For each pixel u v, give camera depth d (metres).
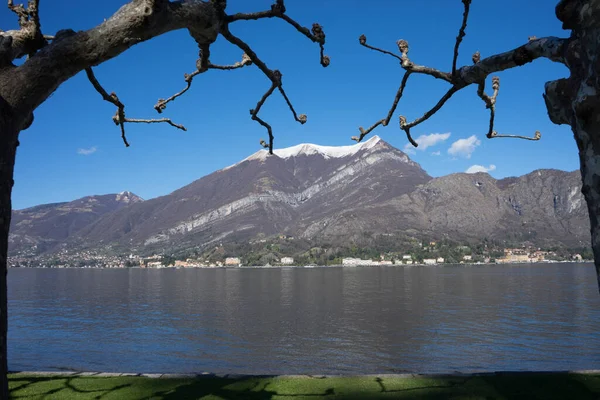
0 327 2.97
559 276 126.00
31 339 39.22
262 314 56.88
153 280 139.00
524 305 62.06
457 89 4.75
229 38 4.13
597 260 2.99
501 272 150.88
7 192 3.09
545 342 35.09
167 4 3.39
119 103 4.98
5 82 3.14
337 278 130.62
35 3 3.56
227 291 93.19
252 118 5.01
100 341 37.72
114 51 3.35
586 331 40.22
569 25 3.14
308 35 4.32
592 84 2.95
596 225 2.99
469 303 65.75
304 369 27.58
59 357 30.95
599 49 2.90
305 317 53.47
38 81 3.20
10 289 106.69
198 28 3.79
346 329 44.09
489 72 4.30
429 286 97.12
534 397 6.48
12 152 3.16
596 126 2.94
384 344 35.78
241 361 29.94
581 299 68.19
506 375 7.62
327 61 4.57
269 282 119.12
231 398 6.59
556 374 7.60
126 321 51.28
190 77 5.11
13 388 7.21
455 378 7.50
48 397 6.72
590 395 6.54
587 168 3.02
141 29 3.33
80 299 80.44
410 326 45.19
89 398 6.66
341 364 28.97
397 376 7.70
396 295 79.31
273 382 7.39
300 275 152.62
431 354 31.34
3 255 3.02
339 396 6.62
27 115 3.27
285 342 37.41
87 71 4.50
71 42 3.24
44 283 129.50
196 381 7.50
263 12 4.04
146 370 26.80
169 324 48.62
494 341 36.00
